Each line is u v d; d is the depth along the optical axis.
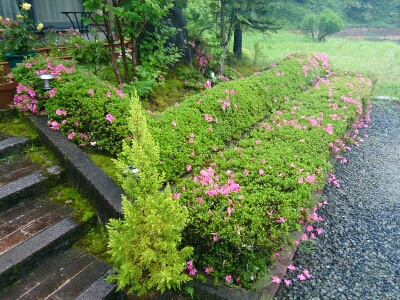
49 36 6.11
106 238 2.66
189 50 6.66
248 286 2.32
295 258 2.92
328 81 6.73
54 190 3.09
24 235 2.50
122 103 3.53
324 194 3.93
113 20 4.76
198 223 2.31
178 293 2.35
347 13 25.78
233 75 7.02
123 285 2.04
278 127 4.21
